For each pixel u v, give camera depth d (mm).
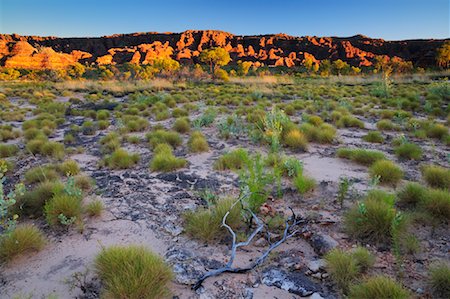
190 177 5680
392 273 2891
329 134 8008
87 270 2850
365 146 7781
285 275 2910
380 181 5133
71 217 3896
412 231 3605
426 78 30750
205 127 10336
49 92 22469
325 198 4613
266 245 3467
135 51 135375
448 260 3047
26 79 36562
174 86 25281
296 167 5309
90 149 8141
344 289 2711
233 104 16203
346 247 3297
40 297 2719
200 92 22453
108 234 3770
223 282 2854
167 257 3166
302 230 3670
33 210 4344
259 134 8266
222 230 3633
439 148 7504
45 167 6152
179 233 3727
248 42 152250
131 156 6656
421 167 5945
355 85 27203
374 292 2486
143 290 2564
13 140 9352
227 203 3902
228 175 5762
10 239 3279
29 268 3133
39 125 10844
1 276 3021
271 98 18828
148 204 4598
